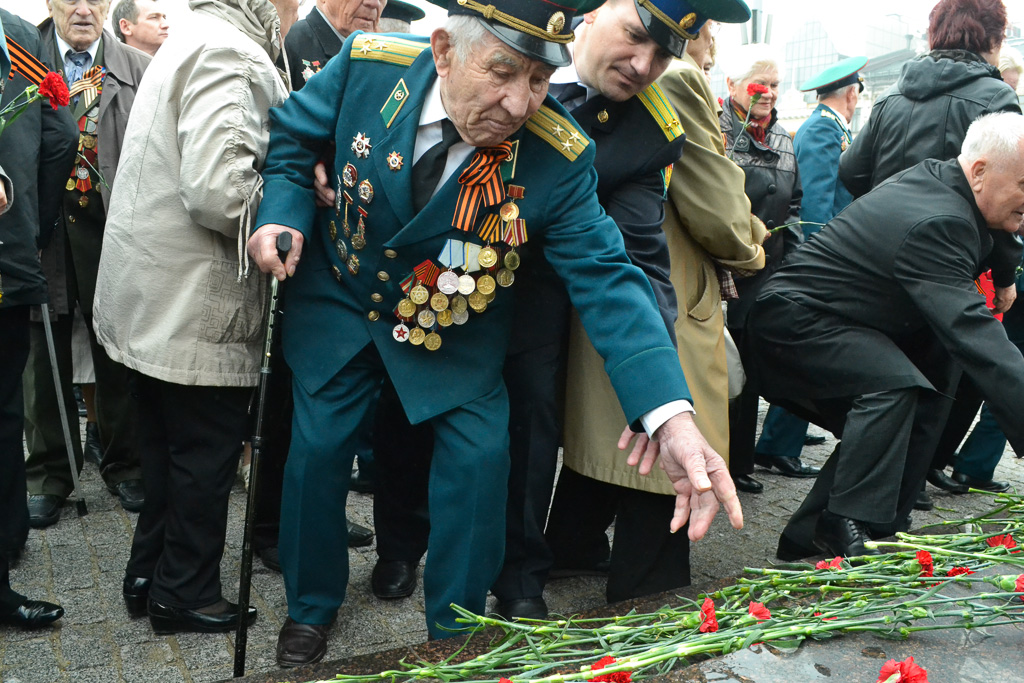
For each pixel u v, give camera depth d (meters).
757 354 3.44
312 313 2.45
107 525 3.74
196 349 2.57
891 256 3.06
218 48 2.47
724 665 1.58
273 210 2.34
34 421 3.78
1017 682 1.56
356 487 4.17
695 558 3.61
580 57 2.54
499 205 2.21
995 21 4.02
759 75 4.33
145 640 2.78
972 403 4.36
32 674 2.57
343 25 3.31
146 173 2.57
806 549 3.32
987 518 2.52
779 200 4.36
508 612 2.77
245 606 2.37
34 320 3.85
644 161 2.55
